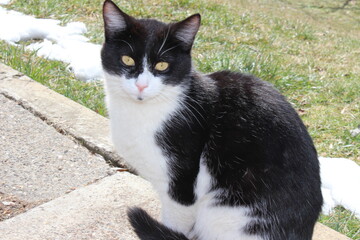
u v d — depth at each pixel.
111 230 0.86
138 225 0.83
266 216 0.82
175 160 0.83
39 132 1.04
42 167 0.96
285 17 2.51
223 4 2.20
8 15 1.55
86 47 1.40
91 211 0.89
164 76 0.84
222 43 1.67
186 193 0.84
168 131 0.82
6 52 1.30
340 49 1.97
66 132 1.04
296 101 1.31
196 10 1.96
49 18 1.65
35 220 0.87
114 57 0.85
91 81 1.27
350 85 1.42
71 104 1.10
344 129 1.21
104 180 0.95
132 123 0.83
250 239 0.83
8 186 0.92
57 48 1.38
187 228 0.88
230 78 0.87
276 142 0.81
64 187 0.93
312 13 2.90
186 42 0.85
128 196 0.92
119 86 0.84
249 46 1.69
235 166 0.82
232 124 0.82
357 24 2.77
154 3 1.94
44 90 1.14
